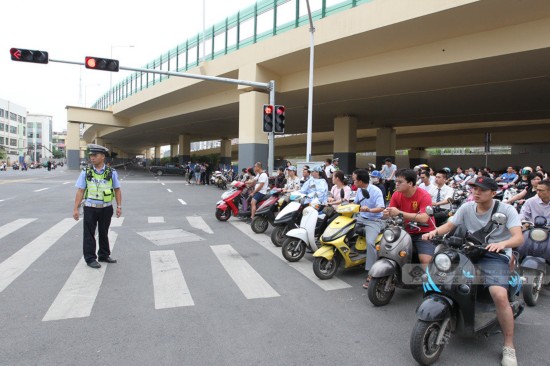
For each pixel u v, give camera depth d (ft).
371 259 18.49
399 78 56.34
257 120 65.82
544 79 54.19
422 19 43.09
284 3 61.31
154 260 22.48
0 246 25.14
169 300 16.31
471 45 45.68
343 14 50.11
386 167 47.96
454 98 68.95
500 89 60.90
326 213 22.45
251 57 65.72
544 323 15.01
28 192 62.64
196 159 188.44
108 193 21.07
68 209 42.45
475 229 13.04
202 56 81.51
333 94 69.10
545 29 40.37
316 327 14.07
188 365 11.31
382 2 45.85
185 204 50.80
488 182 12.50
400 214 16.42
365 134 128.47
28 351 11.93
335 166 49.62
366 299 17.11
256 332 13.55
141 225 34.14
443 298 11.94
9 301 15.89
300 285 18.78
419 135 128.67
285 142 166.81
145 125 138.41
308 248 23.35
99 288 17.58
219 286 18.28
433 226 16.74
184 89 87.40
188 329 13.65
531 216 18.61
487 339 13.53
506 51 43.06
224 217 37.27
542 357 12.27
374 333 13.69
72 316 14.53
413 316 15.28
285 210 25.91
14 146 325.01
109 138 209.87
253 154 65.77
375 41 50.65
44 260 21.94
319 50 55.31
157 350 12.14
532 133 108.06
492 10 39.86
